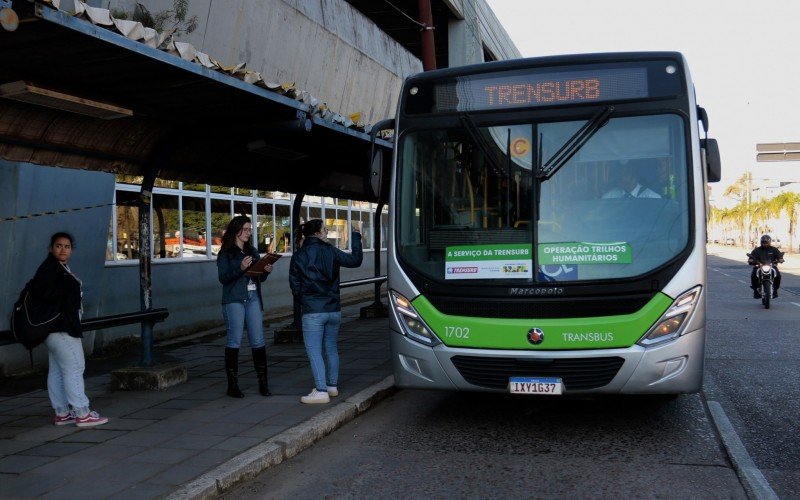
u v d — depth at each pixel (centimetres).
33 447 576
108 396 763
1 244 886
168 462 531
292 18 1278
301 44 1337
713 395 775
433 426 667
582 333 586
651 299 587
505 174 634
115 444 580
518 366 598
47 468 521
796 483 492
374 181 695
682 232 598
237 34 1147
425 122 670
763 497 464
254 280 762
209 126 786
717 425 644
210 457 541
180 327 1307
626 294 589
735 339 1207
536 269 605
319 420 644
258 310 759
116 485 483
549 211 618
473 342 609
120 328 1148
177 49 594
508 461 554
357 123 937
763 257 1802
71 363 634
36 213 924
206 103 721
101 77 624
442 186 648
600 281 591
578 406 734
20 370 920
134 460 537
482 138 649
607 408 723
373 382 812
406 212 654
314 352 717
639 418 682
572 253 602
